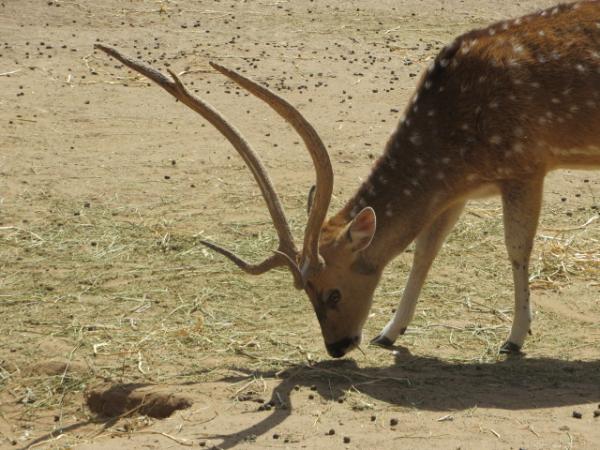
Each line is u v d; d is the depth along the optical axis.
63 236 14.88
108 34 25.09
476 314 12.57
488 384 10.50
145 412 10.48
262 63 23.73
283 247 10.59
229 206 16.16
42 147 18.45
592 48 11.41
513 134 11.24
